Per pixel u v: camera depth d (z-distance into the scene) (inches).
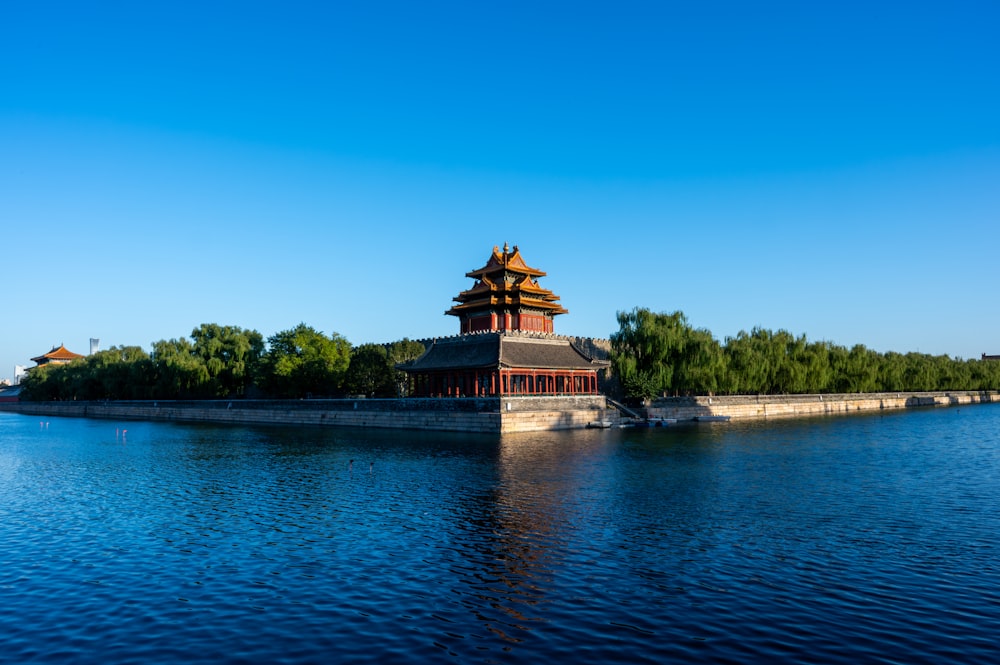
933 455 2534.5
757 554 1189.1
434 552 1230.3
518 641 841.5
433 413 3752.5
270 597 1009.5
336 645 837.8
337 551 1248.2
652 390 4367.6
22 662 803.4
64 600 1009.5
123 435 3929.6
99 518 1573.6
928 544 1243.8
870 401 6338.6
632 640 839.7
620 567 1125.7
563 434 3464.6
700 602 962.1
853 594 985.5
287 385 4953.3
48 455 2960.1
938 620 886.4
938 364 7662.4
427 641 845.8
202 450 3053.6
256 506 1680.6
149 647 842.2
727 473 2090.3
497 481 1968.5
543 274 5172.2
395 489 1872.5
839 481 1930.4
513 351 4005.9
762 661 778.8
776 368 5383.9
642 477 2016.5
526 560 1173.7
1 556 1248.2
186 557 1228.5
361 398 4377.5
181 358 5935.0
